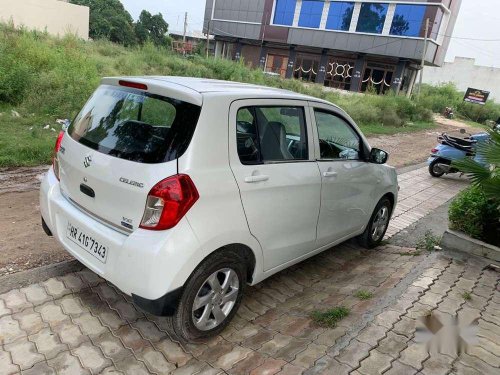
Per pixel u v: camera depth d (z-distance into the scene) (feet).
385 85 143.33
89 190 9.26
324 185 11.75
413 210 22.62
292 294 12.23
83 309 10.30
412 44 134.62
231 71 82.53
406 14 134.00
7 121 29.76
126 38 202.49
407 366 8.44
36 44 45.24
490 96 175.11
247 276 10.37
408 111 82.79
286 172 10.36
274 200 10.03
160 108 8.94
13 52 40.91
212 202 8.56
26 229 14.61
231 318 9.90
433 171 32.42
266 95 10.37
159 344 9.32
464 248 14.38
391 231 18.80
